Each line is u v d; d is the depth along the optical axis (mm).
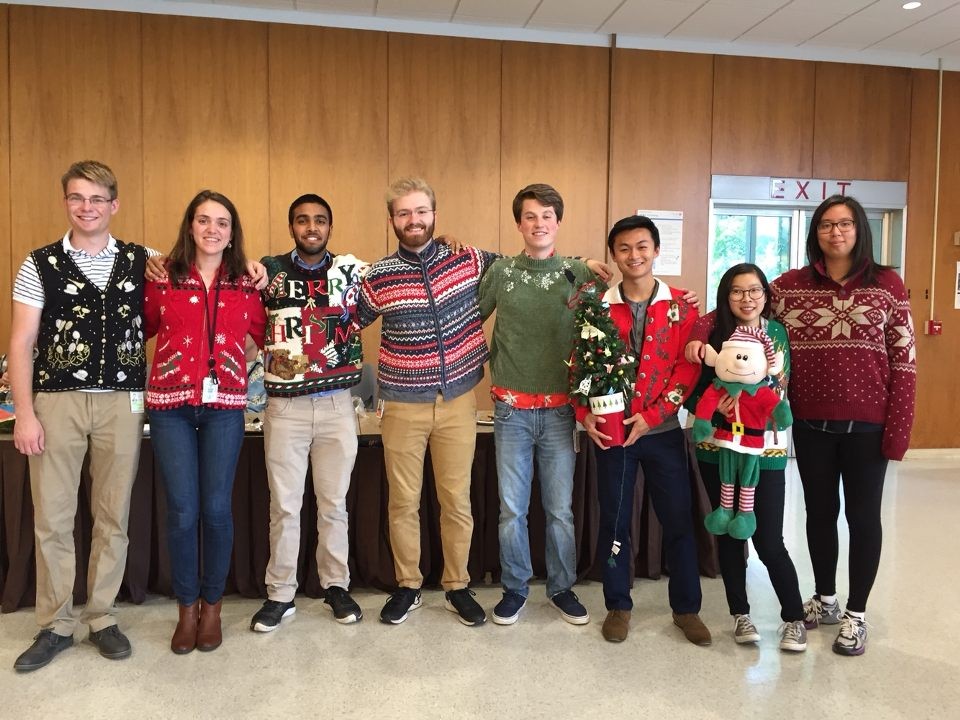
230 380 2309
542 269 2480
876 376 2303
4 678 2172
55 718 1966
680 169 5496
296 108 4984
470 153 5223
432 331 2480
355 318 2584
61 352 2180
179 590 2365
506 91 5234
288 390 2469
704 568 3129
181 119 4855
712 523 2332
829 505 2467
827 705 2068
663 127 5449
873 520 2344
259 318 2471
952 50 5613
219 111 4895
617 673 2246
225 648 2396
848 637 2375
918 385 5898
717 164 5539
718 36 5359
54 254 2186
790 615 2387
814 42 5473
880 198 5777
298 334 2473
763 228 5816
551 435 2535
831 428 2355
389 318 2514
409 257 2484
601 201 5422
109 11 4727
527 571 2625
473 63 5180
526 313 2467
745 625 2449
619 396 2328
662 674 2242
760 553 2377
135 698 2074
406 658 2338
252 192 4973
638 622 2639
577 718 1992
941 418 5926
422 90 5133
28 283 2160
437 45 5129
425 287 2467
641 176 5449
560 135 5328
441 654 2369
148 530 2783
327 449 2580
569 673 2246
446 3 4785
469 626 2588
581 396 2359
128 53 4766
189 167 4887
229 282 2326
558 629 2572
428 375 2490
